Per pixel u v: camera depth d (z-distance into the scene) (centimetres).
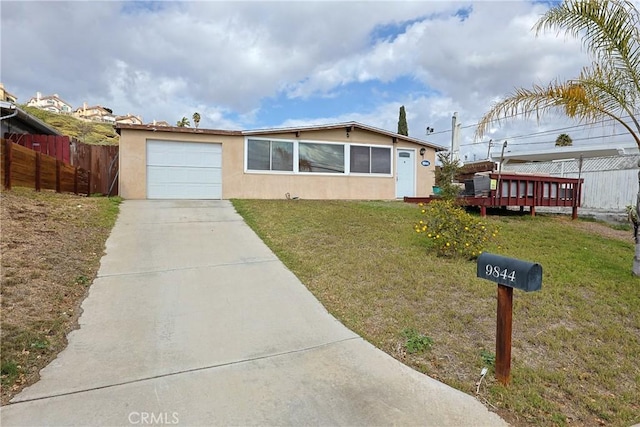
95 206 860
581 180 1128
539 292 459
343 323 387
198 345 333
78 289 441
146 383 274
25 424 226
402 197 1494
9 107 1041
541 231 844
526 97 552
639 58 494
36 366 289
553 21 532
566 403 268
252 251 636
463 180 1209
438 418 245
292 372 295
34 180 828
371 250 625
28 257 488
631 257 658
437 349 333
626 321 399
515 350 334
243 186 1279
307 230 756
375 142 1445
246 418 238
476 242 598
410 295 444
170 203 1078
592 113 519
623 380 299
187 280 494
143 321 376
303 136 1345
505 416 251
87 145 1226
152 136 1189
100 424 228
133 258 571
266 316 399
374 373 296
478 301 428
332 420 239
